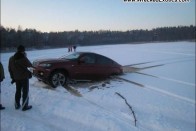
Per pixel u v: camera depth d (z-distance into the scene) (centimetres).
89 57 1027
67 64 941
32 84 953
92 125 566
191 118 750
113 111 693
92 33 12362
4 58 2859
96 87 960
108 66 1086
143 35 13388
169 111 777
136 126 605
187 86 1135
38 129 521
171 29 13125
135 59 2239
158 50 3862
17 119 570
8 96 762
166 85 1127
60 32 10706
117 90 939
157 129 617
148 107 782
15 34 8850
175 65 1853
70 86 951
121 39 13025
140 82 1133
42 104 684
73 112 635
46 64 894
